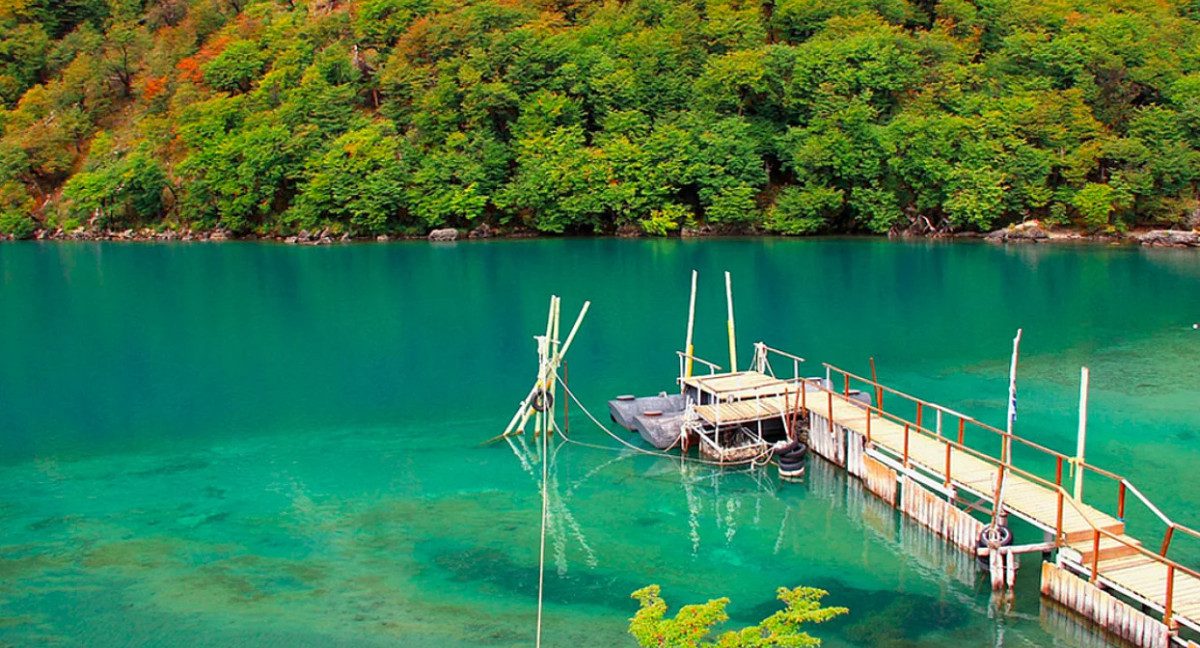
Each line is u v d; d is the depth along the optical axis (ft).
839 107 345.92
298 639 82.69
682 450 127.95
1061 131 325.83
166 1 502.79
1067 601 83.51
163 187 395.55
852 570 94.48
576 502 112.16
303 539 102.89
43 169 411.54
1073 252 295.07
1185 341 184.14
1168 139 321.93
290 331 206.49
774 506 110.32
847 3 400.26
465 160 366.63
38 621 86.38
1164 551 80.89
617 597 89.61
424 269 288.30
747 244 329.11
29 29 476.13
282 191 387.75
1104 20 365.40
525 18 414.62
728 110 372.17
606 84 372.58
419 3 430.20
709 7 408.26
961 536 96.02
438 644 81.51
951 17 400.88
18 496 116.06
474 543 101.40
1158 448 127.03
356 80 407.44
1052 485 84.99
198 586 92.48
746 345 187.21
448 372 171.53
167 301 243.19
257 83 416.46
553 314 133.28
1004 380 161.68
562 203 352.08
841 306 221.25
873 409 111.75
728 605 87.40
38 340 201.16
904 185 344.49
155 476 122.31
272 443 134.51
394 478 120.57
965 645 80.18
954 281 250.57
